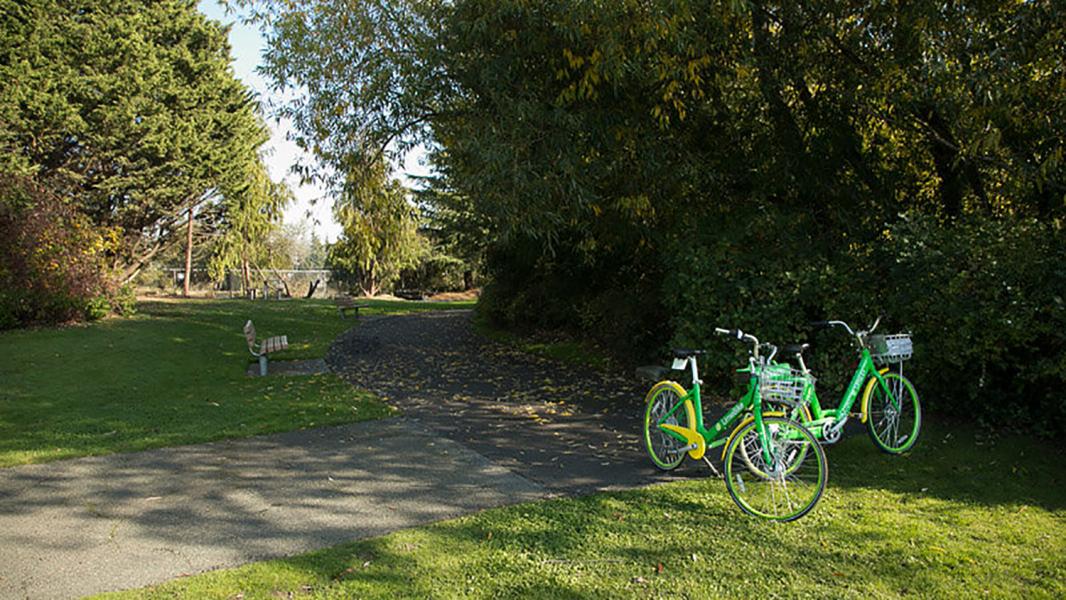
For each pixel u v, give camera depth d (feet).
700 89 28.37
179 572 12.23
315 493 16.63
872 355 18.43
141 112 62.08
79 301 49.34
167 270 124.36
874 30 27.86
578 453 20.24
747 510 14.65
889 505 15.26
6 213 46.85
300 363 40.04
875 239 27.58
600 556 12.67
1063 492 16.01
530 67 27.84
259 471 18.53
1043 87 24.40
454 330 60.54
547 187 25.89
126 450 20.54
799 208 29.45
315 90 30.12
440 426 23.86
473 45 27.30
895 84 27.55
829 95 29.58
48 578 12.03
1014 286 19.65
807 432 14.65
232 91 74.84
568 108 27.63
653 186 29.53
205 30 70.90
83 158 62.28
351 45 29.14
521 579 11.73
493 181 26.20
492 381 33.83
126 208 65.72
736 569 12.07
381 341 51.78
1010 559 12.37
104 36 58.75
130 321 52.85
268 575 11.94
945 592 11.19
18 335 42.52
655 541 13.34
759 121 30.83
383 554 12.82
